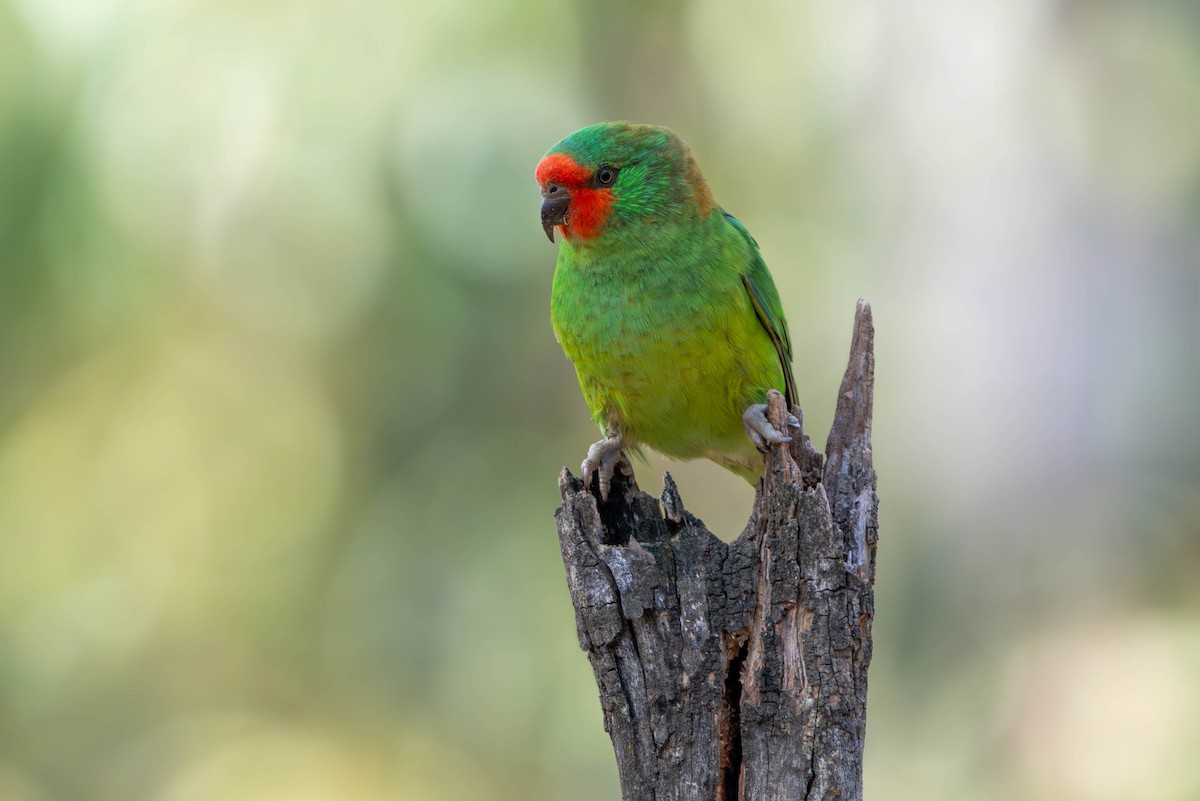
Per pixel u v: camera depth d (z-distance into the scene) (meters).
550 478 15.41
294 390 15.90
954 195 13.88
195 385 15.81
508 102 14.96
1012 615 13.49
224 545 16.36
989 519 13.66
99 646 16.31
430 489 15.40
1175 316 13.30
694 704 5.43
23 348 14.59
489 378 15.30
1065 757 12.98
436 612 15.29
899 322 14.48
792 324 15.81
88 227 13.82
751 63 15.13
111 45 13.62
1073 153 13.41
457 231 14.96
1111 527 13.28
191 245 14.55
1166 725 12.77
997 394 13.66
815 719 5.29
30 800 15.68
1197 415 13.25
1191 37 13.13
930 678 13.85
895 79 14.09
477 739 15.30
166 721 16.34
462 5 14.47
